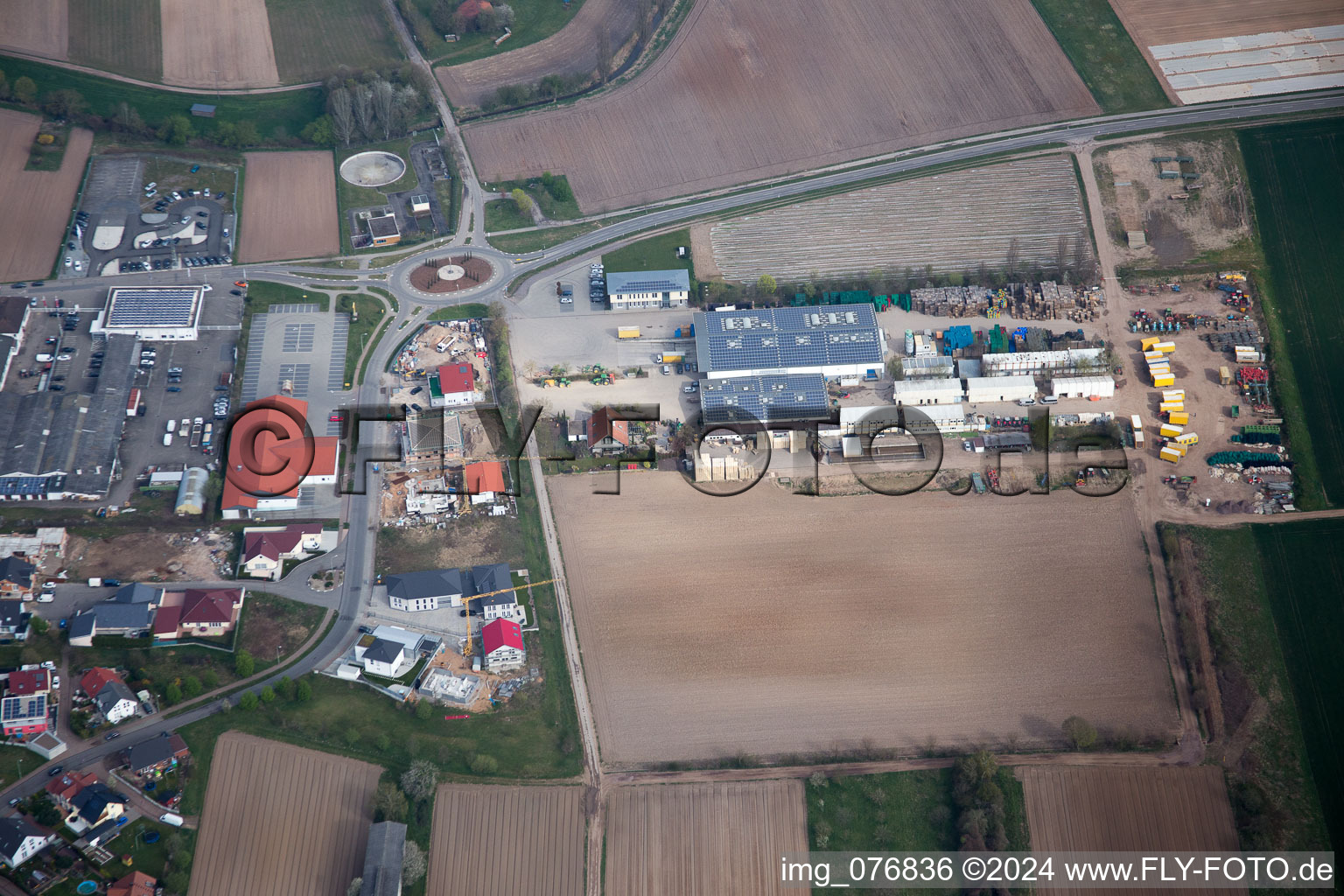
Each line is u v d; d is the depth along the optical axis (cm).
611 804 18562
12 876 16775
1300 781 19175
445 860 17700
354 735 18800
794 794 18775
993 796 18425
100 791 17638
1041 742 19475
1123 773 19088
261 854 17500
